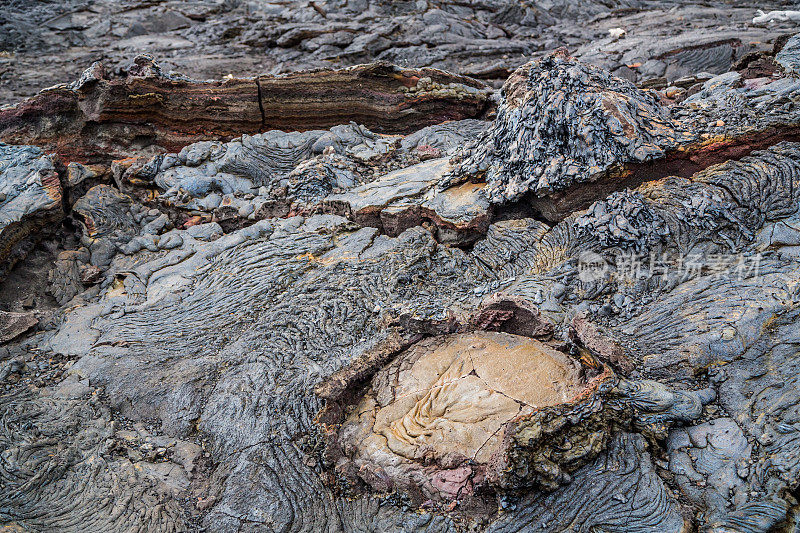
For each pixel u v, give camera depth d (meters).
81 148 7.05
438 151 6.95
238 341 4.99
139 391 4.70
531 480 3.58
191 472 4.20
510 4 12.52
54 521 3.86
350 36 11.30
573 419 3.69
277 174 6.76
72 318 5.37
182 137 7.19
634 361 4.30
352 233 5.89
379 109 7.41
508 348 4.45
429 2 12.52
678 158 5.47
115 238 6.20
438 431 3.92
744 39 10.01
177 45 11.66
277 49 11.48
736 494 3.55
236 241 5.94
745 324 4.30
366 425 4.13
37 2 12.88
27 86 9.88
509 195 5.54
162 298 5.48
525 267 5.30
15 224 5.63
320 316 5.08
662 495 3.58
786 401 3.86
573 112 5.43
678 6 12.45
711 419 3.94
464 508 3.70
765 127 5.34
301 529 3.81
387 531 3.71
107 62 10.80
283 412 4.40
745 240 4.92
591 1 12.84
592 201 5.49
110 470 4.15
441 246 5.64
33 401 4.61
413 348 4.59
